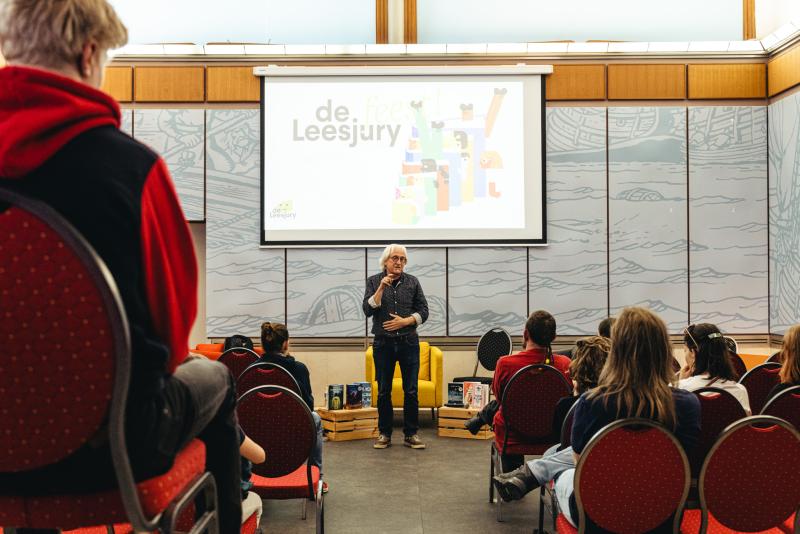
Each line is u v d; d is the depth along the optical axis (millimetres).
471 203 8859
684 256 8898
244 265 8875
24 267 1032
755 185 8945
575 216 8883
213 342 8859
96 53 1236
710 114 8930
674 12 9188
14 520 1165
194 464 1324
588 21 9188
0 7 1173
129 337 1056
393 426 7711
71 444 1078
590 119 8883
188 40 9141
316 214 8875
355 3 9148
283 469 3256
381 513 4527
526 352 4535
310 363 8859
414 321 6434
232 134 8883
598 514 2477
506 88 8875
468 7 9188
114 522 1184
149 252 1139
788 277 8453
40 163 1074
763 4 9102
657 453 2428
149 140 8898
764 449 2420
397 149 8875
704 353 3596
